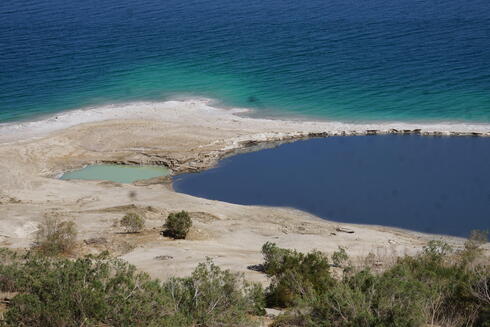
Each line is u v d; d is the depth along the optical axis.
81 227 33.00
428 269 20.28
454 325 14.36
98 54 87.38
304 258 22.66
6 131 58.81
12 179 45.47
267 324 15.38
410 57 81.25
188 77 75.94
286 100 67.25
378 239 35.19
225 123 60.16
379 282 14.48
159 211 37.88
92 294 12.97
